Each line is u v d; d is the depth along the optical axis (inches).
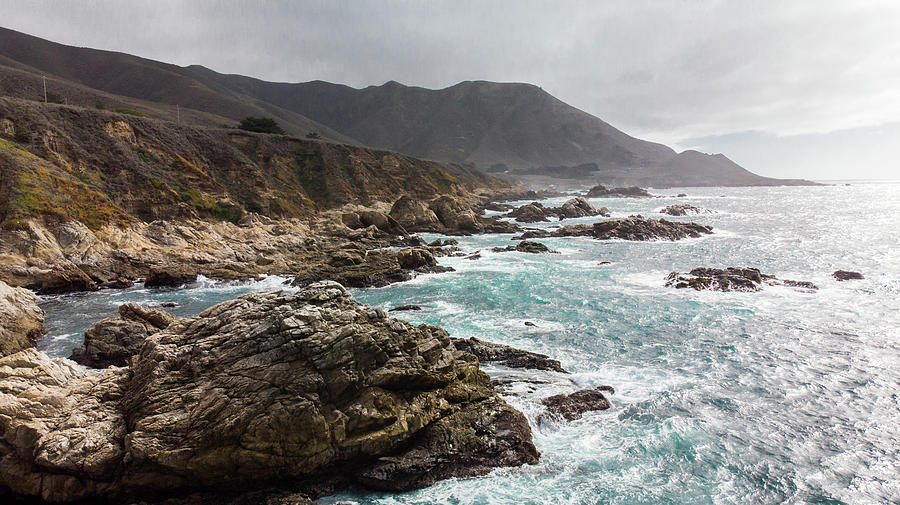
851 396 849.5
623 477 637.9
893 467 653.9
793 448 700.7
